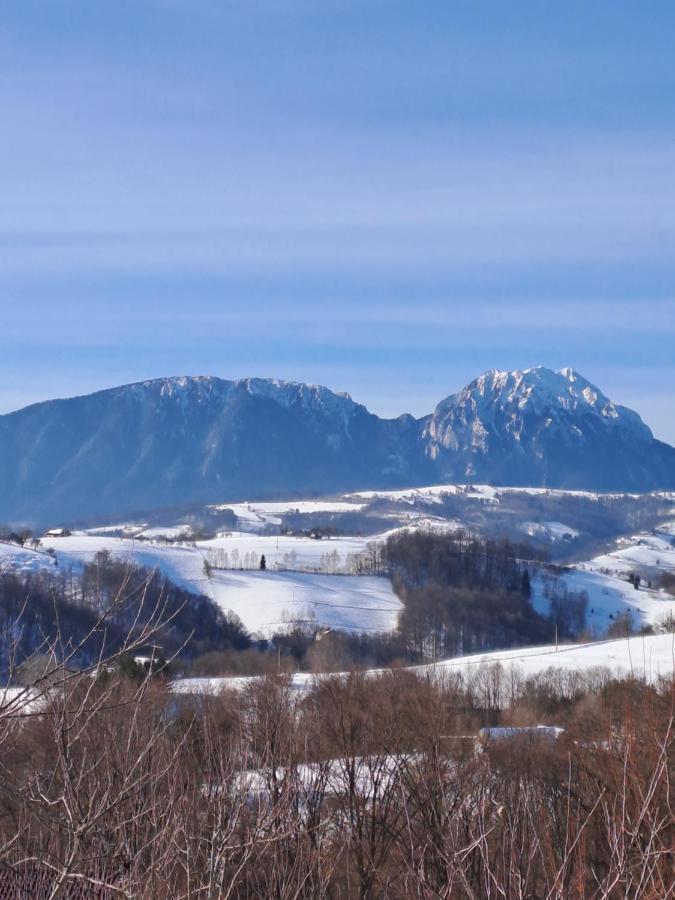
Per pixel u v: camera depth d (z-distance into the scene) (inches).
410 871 369.1
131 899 275.0
